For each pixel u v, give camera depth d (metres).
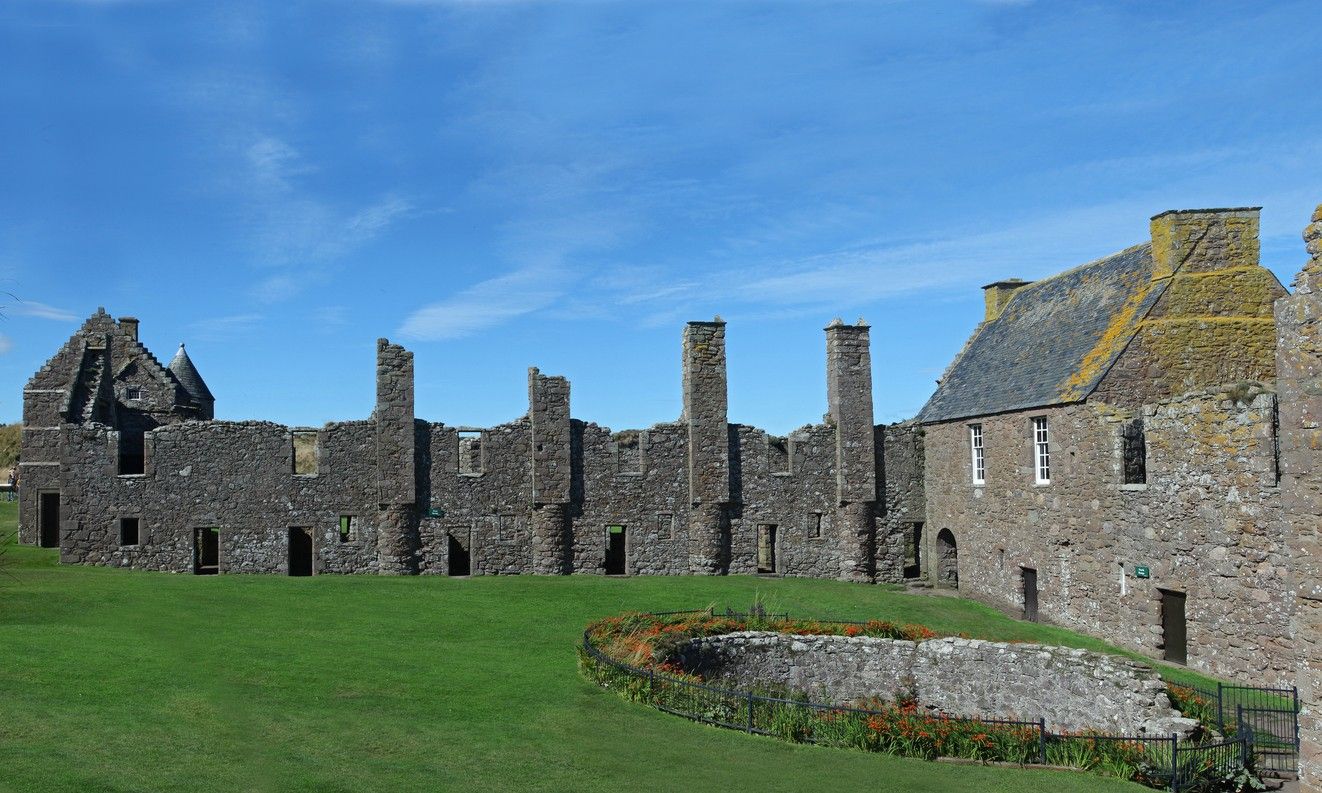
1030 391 31.92
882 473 39.28
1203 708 19.03
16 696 16.23
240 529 34.84
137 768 13.20
